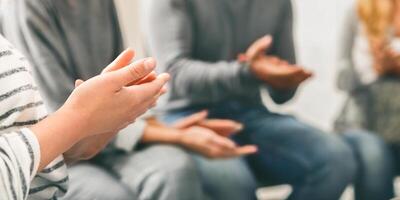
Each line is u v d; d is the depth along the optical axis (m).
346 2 1.59
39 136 0.48
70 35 0.98
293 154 1.31
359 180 1.47
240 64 1.31
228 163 1.21
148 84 0.53
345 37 1.60
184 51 1.31
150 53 1.31
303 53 1.56
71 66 0.98
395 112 1.55
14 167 0.46
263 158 1.35
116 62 0.55
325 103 1.61
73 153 0.61
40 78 0.94
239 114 1.37
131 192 1.01
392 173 1.51
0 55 0.52
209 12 1.33
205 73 1.29
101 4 1.02
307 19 1.55
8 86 0.52
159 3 1.30
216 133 1.22
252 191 1.20
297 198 1.32
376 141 1.51
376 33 1.59
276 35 1.45
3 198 0.45
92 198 0.94
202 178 1.16
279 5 1.43
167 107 1.33
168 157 1.07
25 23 0.94
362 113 1.59
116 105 0.51
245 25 1.39
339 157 1.31
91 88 0.50
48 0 0.95
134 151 1.11
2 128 0.51
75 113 0.49
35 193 0.57
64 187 0.60
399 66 1.57
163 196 1.02
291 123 1.36
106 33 1.03
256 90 1.39
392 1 1.60
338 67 1.61
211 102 1.33
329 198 1.31
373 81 1.60
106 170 1.04
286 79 1.31
